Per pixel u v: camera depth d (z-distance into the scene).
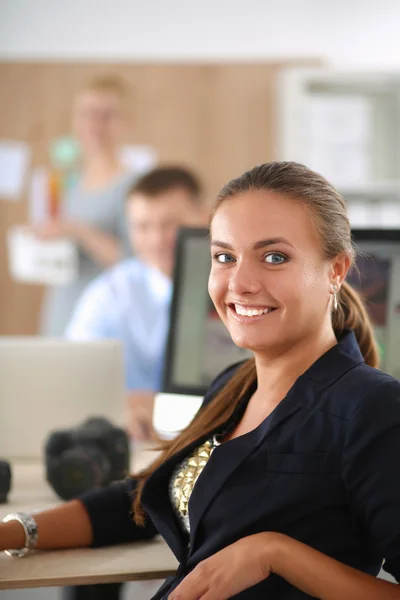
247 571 1.21
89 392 2.44
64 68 4.98
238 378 1.51
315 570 1.19
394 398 1.24
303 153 4.94
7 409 2.40
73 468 1.89
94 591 2.61
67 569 1.43
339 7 5.06
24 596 3.39
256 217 1.32
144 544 1.59
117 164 4.99
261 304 1.33
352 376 1.30
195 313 2.21
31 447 2.40
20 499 1.92
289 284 1.31
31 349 2.43
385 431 1.21
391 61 5.11
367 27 5.09
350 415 1.25
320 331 1.38
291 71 4.84
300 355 1.38
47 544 1.53
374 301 2.04
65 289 4.97
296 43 5.07
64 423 2.42
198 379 2.19
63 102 5.00
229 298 1.36
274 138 5.00
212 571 1.22
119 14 5.01
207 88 5.00
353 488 1.22
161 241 4.94
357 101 4.98
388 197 4.84
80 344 2.46
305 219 1.33
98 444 1.97
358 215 4.94
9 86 4.98
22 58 4.97
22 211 4.98
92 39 5.02
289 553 1.20
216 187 5.00
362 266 2.05
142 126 5.00
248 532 1.29
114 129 5.00
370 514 1.20
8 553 1.52
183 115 5.00
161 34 5.04
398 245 2.04
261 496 1.28
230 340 2.17
